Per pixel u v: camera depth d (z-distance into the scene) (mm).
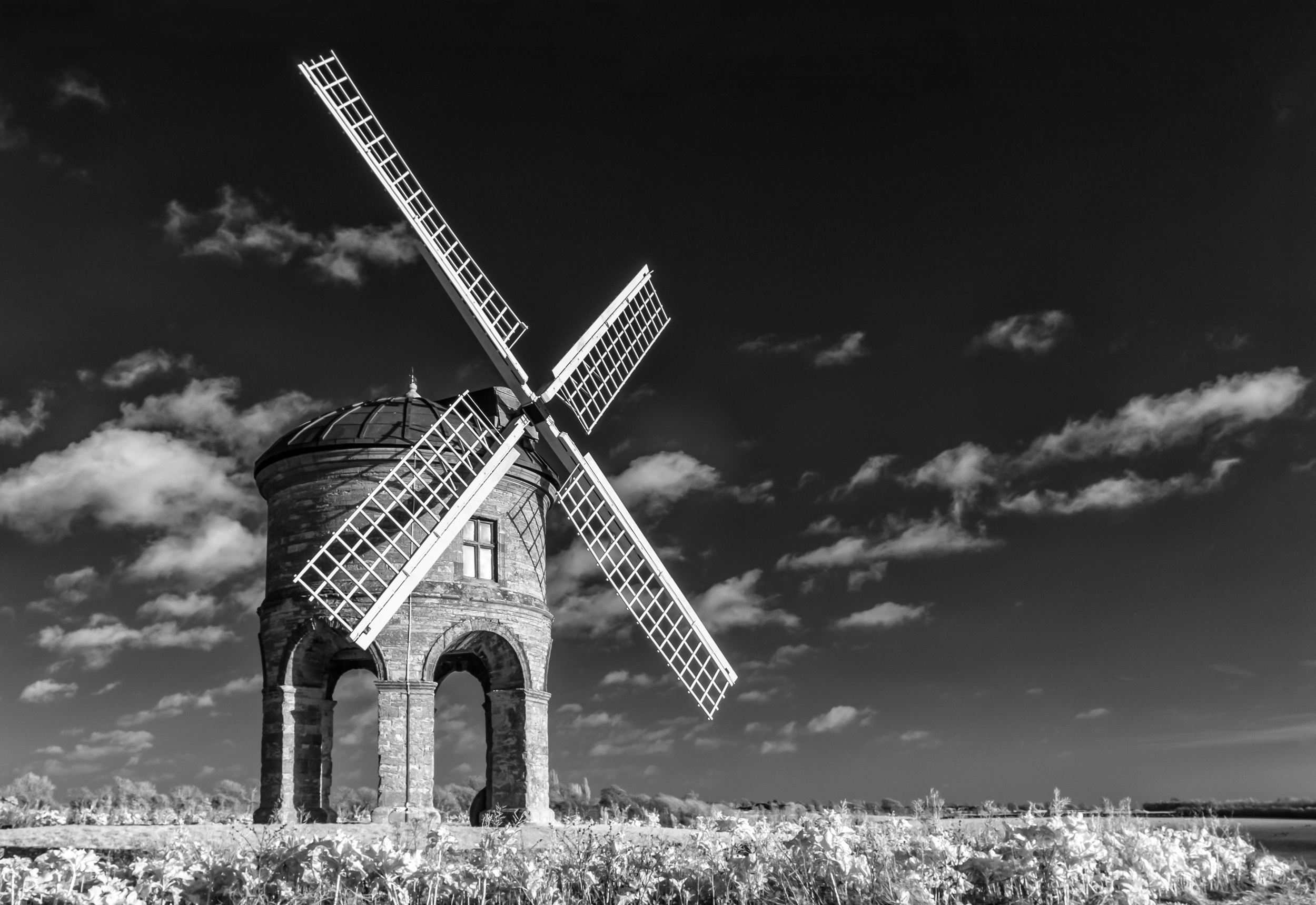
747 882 16703
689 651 32156
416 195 30312
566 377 31516
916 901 15758
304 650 28578
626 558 31844
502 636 29078
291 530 29156
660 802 36594
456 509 28344
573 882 17078
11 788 31969
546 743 29750
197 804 32469
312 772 28438
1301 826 29281
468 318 29828
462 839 22219
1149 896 17141
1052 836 16828
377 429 29094
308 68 29250
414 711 27578
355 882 16375
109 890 14680
